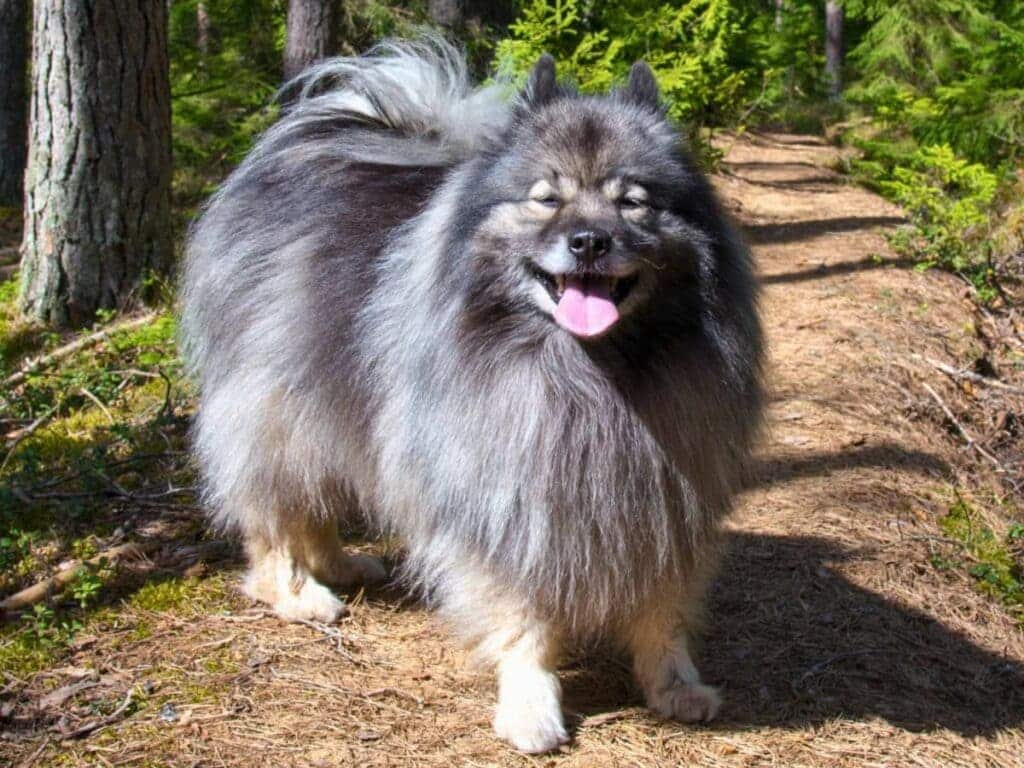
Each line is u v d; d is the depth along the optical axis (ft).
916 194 11.71
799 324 8.71
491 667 4.78
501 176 4.38
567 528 4.35
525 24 9.88
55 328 8.29
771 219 12.97
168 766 4.29
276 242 5.09
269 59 12.49
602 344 4.32
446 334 4.38
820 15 31.35
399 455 4.59
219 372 5.19
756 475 5.65
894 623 5.27
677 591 4.55
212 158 12.25
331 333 4.87
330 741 4.43
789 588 5.44
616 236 4.18
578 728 4.55
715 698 4.64
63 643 4.90
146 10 8.20
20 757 4.31
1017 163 13.48
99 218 8.25
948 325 9.09
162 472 6.31
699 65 11.00
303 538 5.22
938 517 6.25
